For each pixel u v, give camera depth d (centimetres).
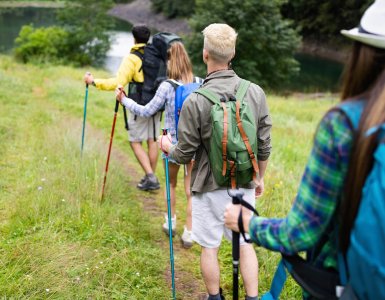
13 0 7931
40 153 607
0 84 1347
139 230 414
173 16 6322
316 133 137
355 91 140
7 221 402
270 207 457
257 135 284
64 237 371
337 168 133
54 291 296
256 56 2834
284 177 582
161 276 351
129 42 4641
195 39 2817
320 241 151
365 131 126
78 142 634
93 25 3731
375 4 138
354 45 141
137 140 530
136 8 7362
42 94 1334
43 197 431
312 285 151
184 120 271
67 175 503
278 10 2859
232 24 2791
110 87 492
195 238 291
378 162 121
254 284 288
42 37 3362
